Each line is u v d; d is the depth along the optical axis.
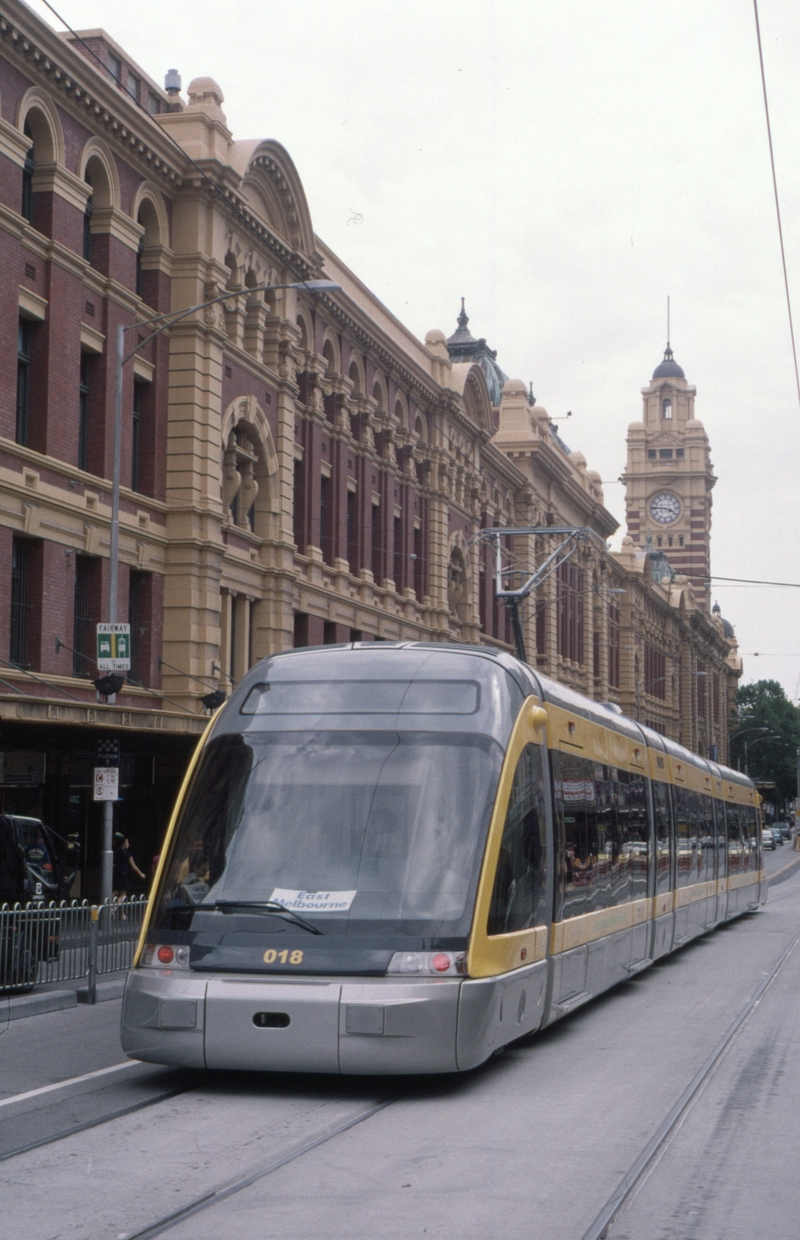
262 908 10.24
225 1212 7.03
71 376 26.30
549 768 12.76
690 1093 10.35
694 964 21.42
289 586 34.72
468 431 51.84
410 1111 9.58
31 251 25.16
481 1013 10.05
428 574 48.16
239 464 33.34
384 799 10.64
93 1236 6.59
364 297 43.12
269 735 11.20
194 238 30.36
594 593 75.19
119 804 29.66
